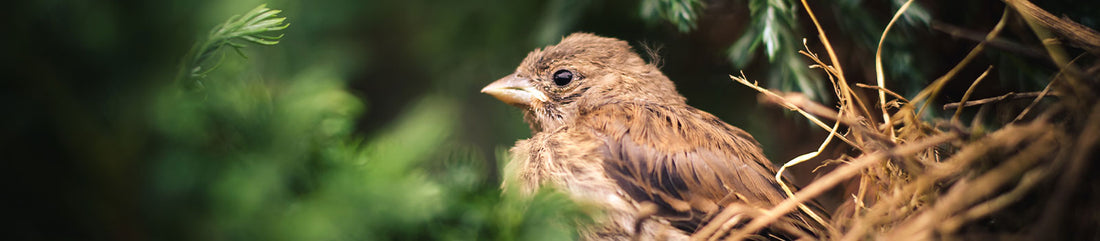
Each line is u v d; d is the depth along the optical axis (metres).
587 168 0.88
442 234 0.83
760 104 0.91
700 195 0.87
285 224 0.68
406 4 0.92
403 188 0.73
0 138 0.63
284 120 0.73
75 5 0.63
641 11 0.89
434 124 0.75
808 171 0.91
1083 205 0.84
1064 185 0.84
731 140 0.88
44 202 0.65
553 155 0.88
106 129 0.65
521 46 0.91
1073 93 0.85
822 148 0.86
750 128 0.91
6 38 0.61
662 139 0.88
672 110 0.89
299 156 0.73
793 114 0.90
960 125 0.86
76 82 0.64
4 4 0.61
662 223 0.87
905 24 0.88
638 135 0.88
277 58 0.89
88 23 0.63
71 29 0.63
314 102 0.75
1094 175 0.84
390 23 0.92
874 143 0.86
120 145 0.65
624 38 0.91
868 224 0.85
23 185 0.64
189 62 0.68
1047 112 0.85
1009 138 0.85
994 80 0.88
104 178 0.65
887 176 0.86
